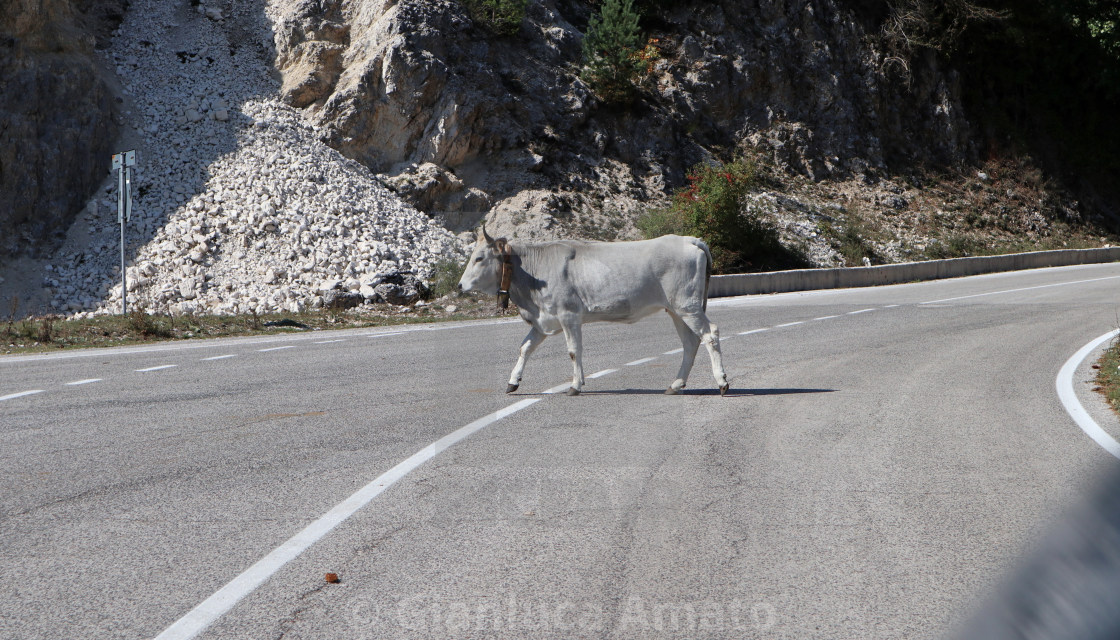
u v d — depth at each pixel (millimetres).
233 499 5727
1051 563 683
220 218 26344
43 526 5195
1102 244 42406
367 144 32625
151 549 4750
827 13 43594
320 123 32312
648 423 7988
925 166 43156
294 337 17250
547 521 5137
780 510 5363
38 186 26750
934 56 45125
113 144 28922
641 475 6172
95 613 3883
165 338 18031
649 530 4973
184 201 27141
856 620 3730
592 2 42875
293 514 5367
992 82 47188
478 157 33844
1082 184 45812
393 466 6512
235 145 29594
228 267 24594
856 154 41375
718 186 31156
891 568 4359
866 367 11750
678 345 14141
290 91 33062
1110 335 14820
